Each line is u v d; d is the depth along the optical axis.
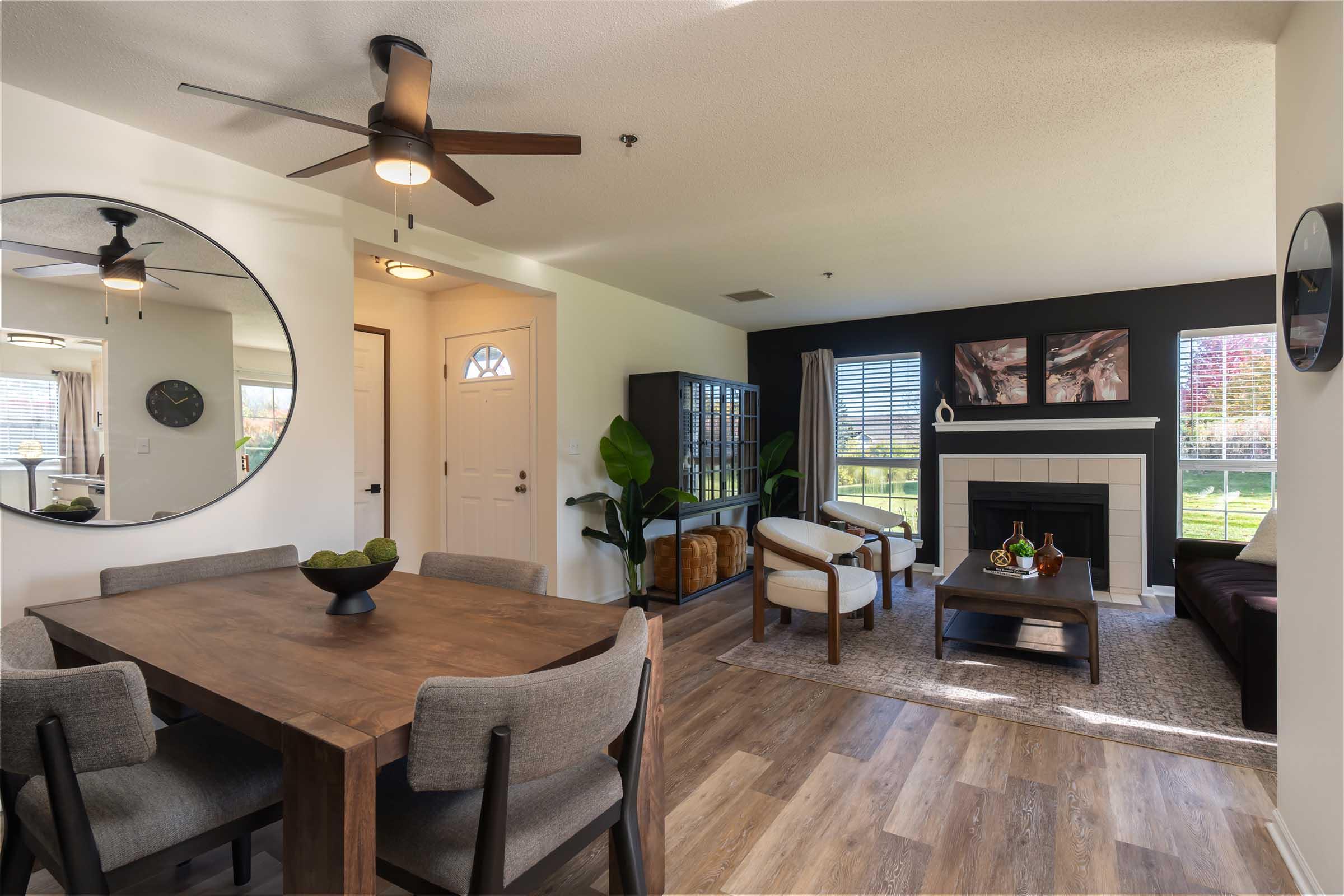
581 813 1.37
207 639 1.61
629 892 1.44
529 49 2.01
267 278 2.87
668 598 5.03
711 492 5.43
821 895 1.77
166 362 2.55
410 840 1.25
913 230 3.66
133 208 2.46
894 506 6.14
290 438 2.94
